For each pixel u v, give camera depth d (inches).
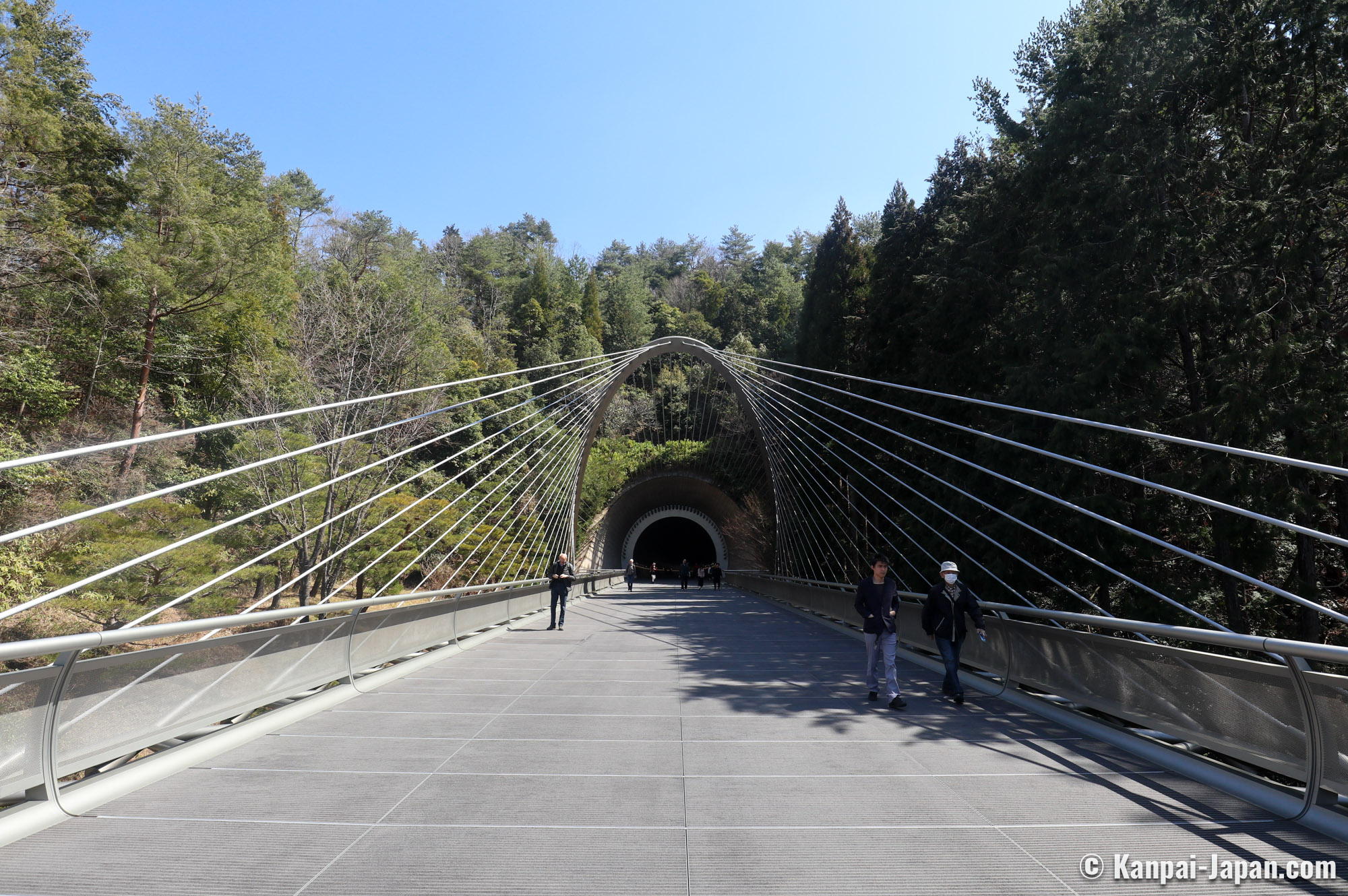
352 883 125.6
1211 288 591.8
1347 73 574.2
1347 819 153.6
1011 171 919.0
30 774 154.8
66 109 1066.1
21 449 783.7
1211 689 195.2
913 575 1003.3
